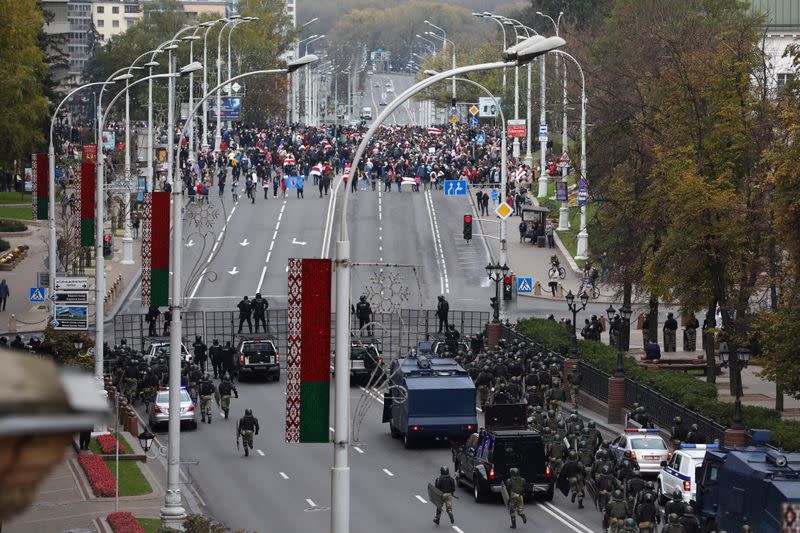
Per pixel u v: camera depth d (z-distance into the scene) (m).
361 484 146.50
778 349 151.50
